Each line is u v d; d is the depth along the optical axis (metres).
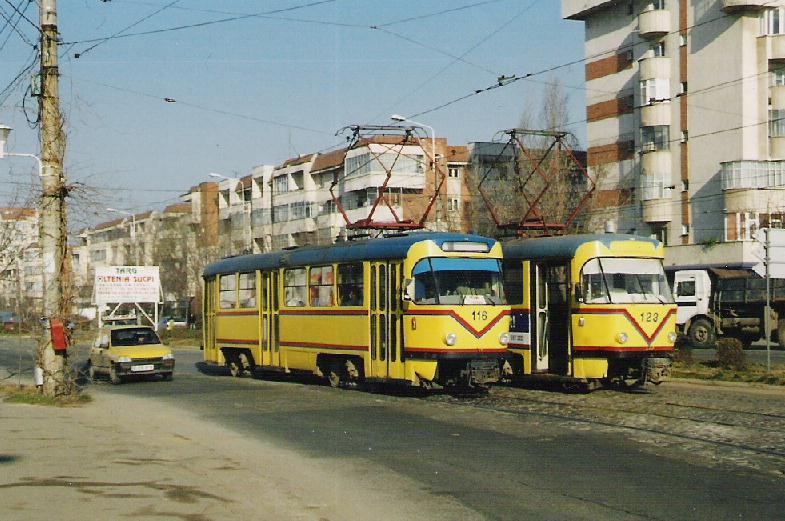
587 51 60.69
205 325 28.42
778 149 49.47
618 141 58.12
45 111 19.80
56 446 13.20
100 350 27.33
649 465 11.34
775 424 14.62
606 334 19.17
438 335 18.72
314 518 8.81
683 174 53.06
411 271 19.16
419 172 64.44
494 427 14.88
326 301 21.92
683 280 38.66
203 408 18.92
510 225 23.94
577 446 12.82
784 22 49.78
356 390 21.33
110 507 8.91
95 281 52.56
